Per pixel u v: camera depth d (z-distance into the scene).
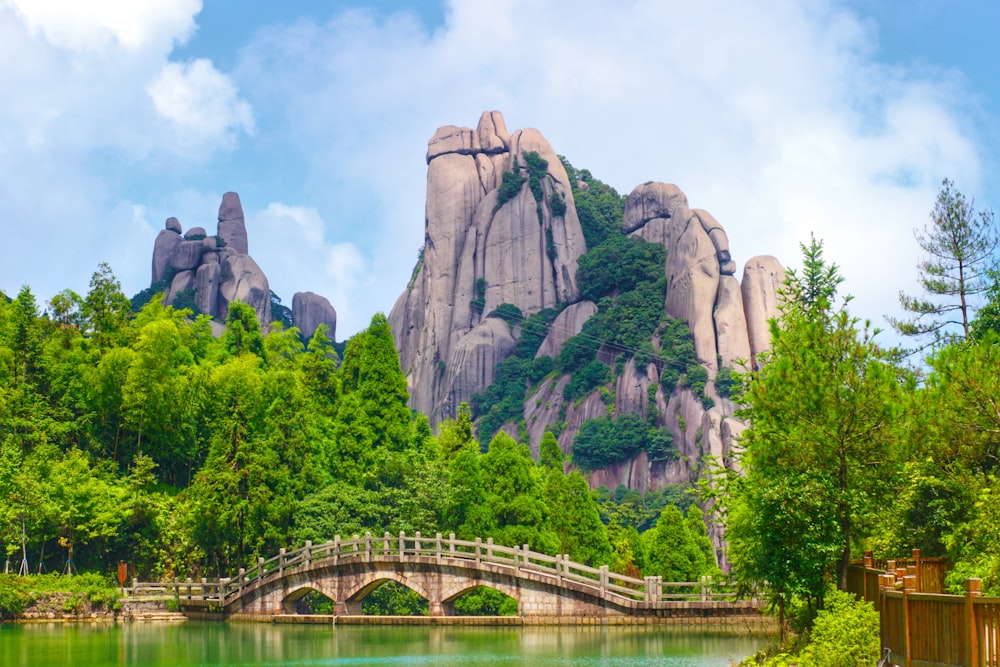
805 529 31.14
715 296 174.75
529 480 69.94
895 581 22.94
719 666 37.25
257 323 94.25
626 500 150.00
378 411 82.81
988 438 31.16
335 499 68.56
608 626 51.09
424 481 72.06
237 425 67.75
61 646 46.12
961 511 30.78
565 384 177.75
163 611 62.16
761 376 33.75
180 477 77.56
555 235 199.88
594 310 188.75
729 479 37.00
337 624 56.75
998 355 30.42
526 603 52.78
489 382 188.62
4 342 74.12
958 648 18.78
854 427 30.62
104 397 72.44
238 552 66.00
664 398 167.00
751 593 37.22
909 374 33.34
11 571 63.16
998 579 24.77
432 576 55.06
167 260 193.50
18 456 64.38
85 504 63.53
